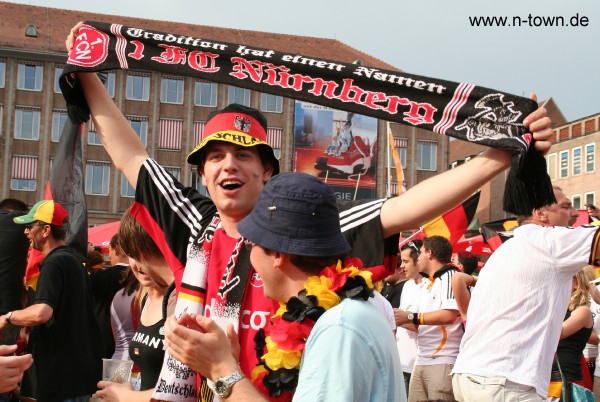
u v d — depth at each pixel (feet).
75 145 13.05
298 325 7.15
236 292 8.92
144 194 10.62
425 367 20.88
